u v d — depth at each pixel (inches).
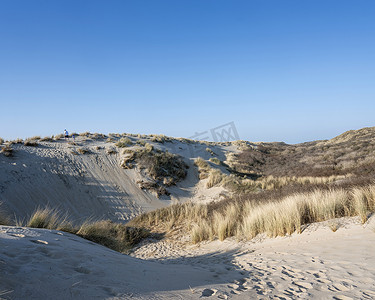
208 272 170.1
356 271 134.2
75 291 83.5
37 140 967.6
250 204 421.1
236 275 157.9
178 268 176.6
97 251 155.1
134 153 971.9
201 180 984.9
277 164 1466.5
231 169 1236.5
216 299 101.2
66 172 763.4
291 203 302.5
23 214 558.9
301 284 124.2
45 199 631.2
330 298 102.7
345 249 179.8
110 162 908.0
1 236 130.0
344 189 332.2
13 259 99.2
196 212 503.5
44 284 83.7
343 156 1210.6
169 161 1018.7
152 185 855.7
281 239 267.1
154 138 1348.4
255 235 316.2
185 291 109.2
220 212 458.6
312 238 236.1
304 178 837.8
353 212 259.3
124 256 174.7
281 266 168.4
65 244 144.4
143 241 440.8
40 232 165.6
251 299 103.8
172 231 469.4
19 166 694.5
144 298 90.1
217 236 372.8
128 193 790.5
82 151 904.9
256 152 1787.6
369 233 200.1
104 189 767.7
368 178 349.1
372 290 107.3
